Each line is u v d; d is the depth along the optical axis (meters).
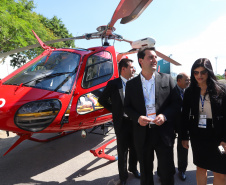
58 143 4.05
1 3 6.55
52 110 2.29
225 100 1.52
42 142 4.00
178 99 1.70
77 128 2.80
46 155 3.39
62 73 2.60
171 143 1.60
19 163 3.05
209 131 1.62
